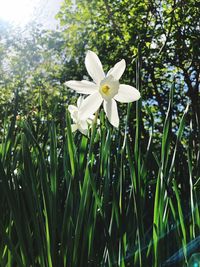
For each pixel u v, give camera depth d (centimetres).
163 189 26
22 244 25
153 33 214
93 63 28
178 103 198
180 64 216
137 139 27
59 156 34
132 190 28
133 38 217
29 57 243
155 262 25
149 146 28
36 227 25
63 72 234
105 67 225
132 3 225
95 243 28
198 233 26
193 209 26
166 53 214
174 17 217
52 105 40
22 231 26
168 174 28
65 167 28
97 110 27
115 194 26
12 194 25
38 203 25
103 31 230
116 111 27
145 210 30
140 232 25
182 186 32
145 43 213
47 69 237
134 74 199
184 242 26
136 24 221
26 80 237
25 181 25
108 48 227
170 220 29
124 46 220
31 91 215
